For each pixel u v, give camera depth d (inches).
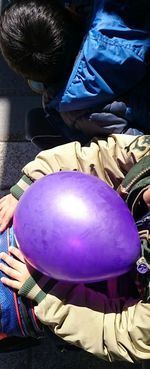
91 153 54.6
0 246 51.0
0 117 81.4
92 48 54.8
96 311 47.6
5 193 77.9
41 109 72.4
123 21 56.0
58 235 43.5
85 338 47.2
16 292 48.8
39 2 55.0
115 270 44.4
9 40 54.9
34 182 50.3
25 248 45.2
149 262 46.5
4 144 80.0
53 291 47.3
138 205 50.7
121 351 47.2
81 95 56.1
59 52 55.2
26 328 50.6
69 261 43.6
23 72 57.3
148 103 59.8
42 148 69.9
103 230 43.8
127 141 54.1
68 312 47.1
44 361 68.8
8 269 49.0
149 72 59.3
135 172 50.2
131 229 45.3
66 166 54.5
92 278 44.4
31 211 44.8
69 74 57.5
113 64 55.3
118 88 57.1
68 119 60.3
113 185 55.0
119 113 58.4
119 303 48.8
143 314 46.7
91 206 44.4
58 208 44.1
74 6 58.6
